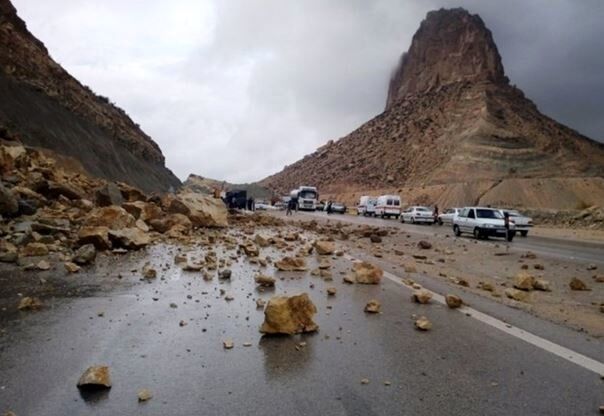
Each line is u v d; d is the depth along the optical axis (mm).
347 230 26297
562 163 136750
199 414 3678
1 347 5051
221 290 8117
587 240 25875
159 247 13609
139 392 4027
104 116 64812
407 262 13180
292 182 179125
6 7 54938
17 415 3613
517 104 176500
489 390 4184
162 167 83875
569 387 4285
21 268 9258
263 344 5375
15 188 15195
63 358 4789
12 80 45344
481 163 131875
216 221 21484
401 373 4555
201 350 5141
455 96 175875
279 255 13289
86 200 17469
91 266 10031
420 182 134125
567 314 7301
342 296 8062
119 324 6004
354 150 178250
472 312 7113
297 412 3725
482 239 24703
